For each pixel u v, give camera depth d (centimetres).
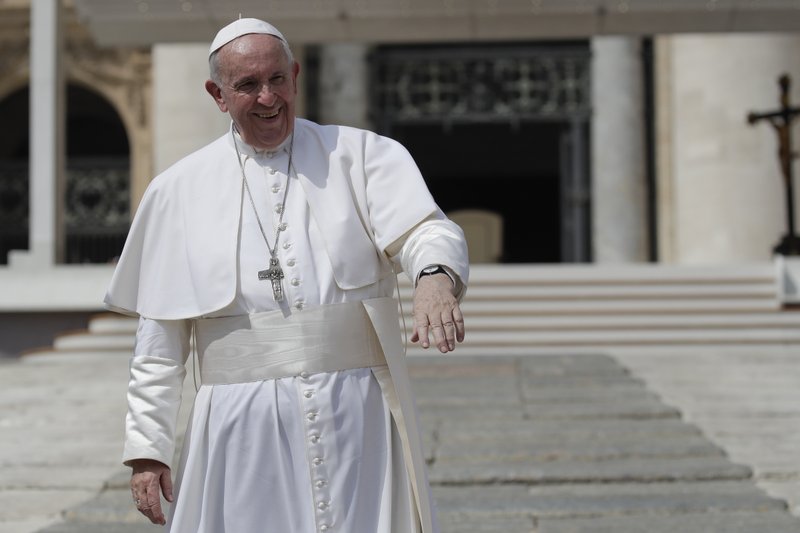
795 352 4809
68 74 8275
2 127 9500
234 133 1298
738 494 2416
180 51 6875
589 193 7806
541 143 10306
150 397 1244
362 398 1205
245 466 1191
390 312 1242
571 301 5153
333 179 1252
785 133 5675
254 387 1203
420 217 1204
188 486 1203
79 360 5075
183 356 1286
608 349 4962
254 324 1218
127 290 1286
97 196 8225
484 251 9675
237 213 1251
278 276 1216
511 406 3294
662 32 5675
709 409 3338
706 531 2145
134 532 2242
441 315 1108
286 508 1181
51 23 5403
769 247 6719
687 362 4453
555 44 7838
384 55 7931
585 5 5556
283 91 1217
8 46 8356
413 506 1202
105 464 2833
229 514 1189
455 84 7938
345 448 1185
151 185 1297
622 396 3409
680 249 6975
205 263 1234
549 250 11588
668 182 7581
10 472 2755
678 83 7000
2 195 8438
